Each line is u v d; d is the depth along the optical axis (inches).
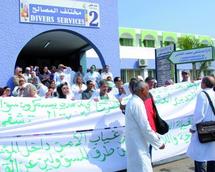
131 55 1439.5
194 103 362.3
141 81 237.8
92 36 561.9
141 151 226.2
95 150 291.1
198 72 1473.9
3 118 261.9
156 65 550.3
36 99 278.5
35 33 513.0
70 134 282.7
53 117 279.3
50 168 265.9
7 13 495.8
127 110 231.9
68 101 289.9
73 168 275.6
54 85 421.7
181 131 350.6
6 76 495.2
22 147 260.4
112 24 582.9
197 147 256.8
